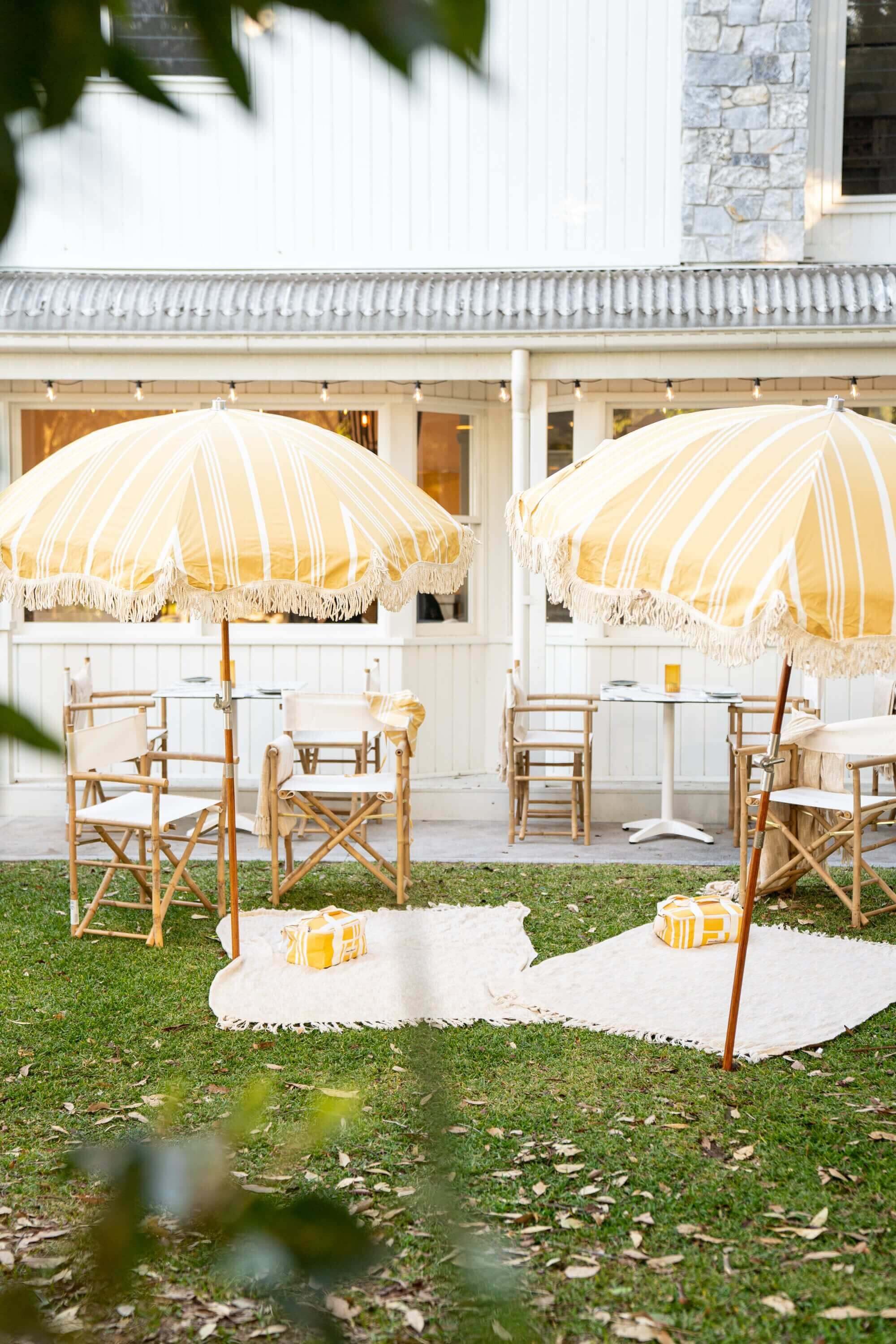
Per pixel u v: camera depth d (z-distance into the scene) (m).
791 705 8.13
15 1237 3.09
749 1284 3.01
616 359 8.66
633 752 9.55
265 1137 3.71
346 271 10.04
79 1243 0.60
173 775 9.64
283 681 9.66
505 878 7.43
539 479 8.90
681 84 9.86
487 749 10.19
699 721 9.52
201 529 4.74
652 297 8.66
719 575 3.59
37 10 0.42
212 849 8.31
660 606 3.71
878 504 3.61
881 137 10.02
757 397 9.53
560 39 9.95
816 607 3.41
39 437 9.77
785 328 8.37
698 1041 4.66
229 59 0.44
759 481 3.74
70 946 5.95
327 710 6.62
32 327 8.60
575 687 9.71
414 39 0.41
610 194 10.02
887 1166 3.64
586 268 10.04
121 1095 4.12
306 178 10.04
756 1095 4.19
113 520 4.83
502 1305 0.57
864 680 9.41
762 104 9.66
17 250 0.44
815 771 6.92
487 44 0.41
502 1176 3.55
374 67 0.42
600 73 9.95
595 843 8.57
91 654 9.66
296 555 4.78
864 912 6.59
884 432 4.02
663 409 9.69
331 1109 0.70
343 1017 4.90
